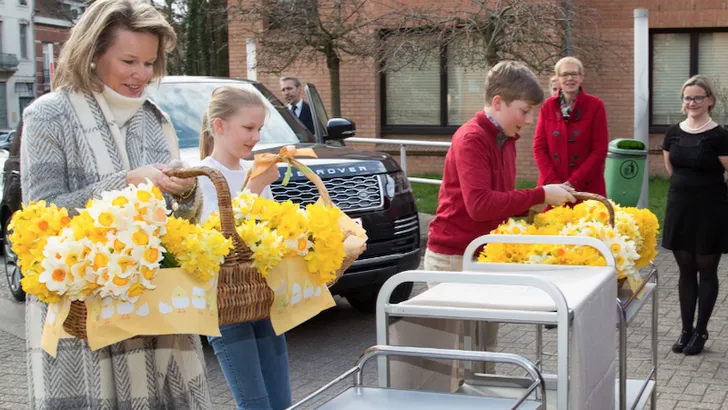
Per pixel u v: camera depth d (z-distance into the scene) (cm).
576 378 260
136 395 250
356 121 1712
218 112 330
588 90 1617
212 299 222
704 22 1572
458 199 388
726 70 1609
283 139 693
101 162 249
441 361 326
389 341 276
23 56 6316
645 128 988
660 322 650
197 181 252
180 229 217
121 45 247
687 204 564
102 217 208
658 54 1636
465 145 369
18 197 765
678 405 470
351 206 612
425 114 1734
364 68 1662
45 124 244
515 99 371
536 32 1227
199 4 2025
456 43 1363
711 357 561
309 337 632
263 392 307
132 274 209
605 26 1583
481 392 340
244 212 248
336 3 1395
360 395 237
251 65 1308
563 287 289
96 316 212
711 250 559
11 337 648
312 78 1717
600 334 295
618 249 354
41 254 212
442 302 275
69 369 245
